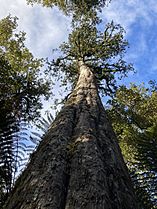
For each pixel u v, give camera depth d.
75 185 3.34
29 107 14.74
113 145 4.80
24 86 16.19
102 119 5.87
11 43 19.03
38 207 2.94
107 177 3.65
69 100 7.03
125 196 3.49
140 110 18.27
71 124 5.30
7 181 6.16
